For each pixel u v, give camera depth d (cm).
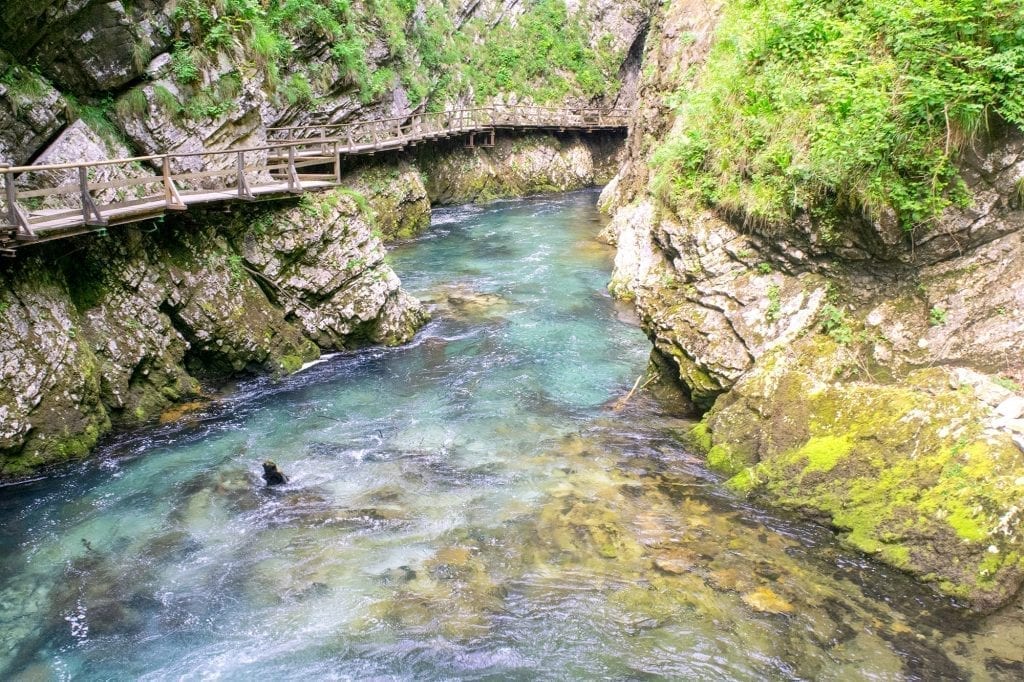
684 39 1669
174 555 731
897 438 709
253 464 925
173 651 601
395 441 977
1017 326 729
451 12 3525
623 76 4241
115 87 1246
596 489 818
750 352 893
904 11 810
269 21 2016
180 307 1121
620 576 662
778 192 891
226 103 1398
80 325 984
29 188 1090
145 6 1278
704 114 1102
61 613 651
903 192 770
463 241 2341
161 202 1059
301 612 640
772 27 1018
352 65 2336
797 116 907
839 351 820
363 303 1342
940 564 616
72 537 766
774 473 776
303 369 1259
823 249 859
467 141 3281
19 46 1103
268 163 1577
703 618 605
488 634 602
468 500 810
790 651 565
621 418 1014
